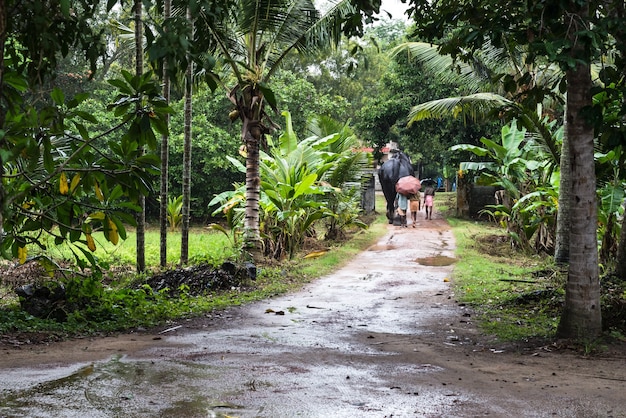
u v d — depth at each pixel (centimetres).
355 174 2192
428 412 499
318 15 1455
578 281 801
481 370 653
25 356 676
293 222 1769
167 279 1290
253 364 654
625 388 582
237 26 1456
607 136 761
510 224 1886
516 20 743
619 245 1149
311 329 891
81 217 884
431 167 4806
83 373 602
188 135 1524
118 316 921
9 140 641
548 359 714
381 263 1686
